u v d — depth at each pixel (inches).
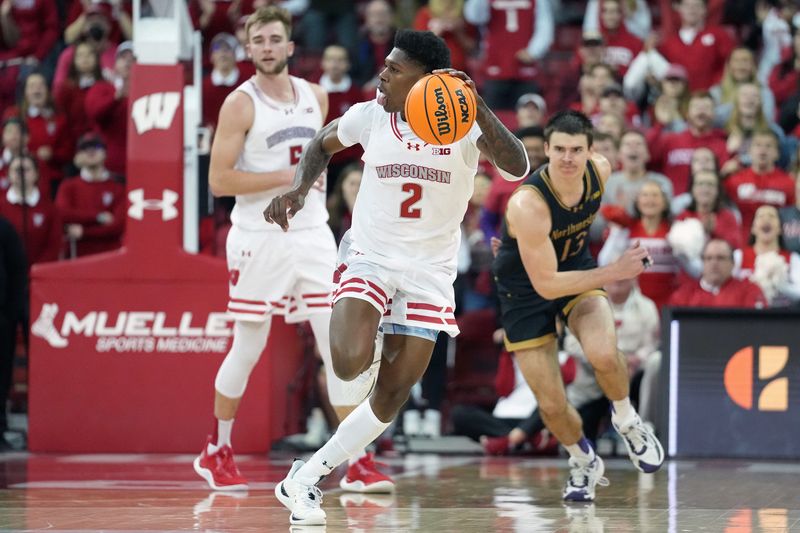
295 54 1214.9
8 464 706.2
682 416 736.3
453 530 447.2
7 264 842.8
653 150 1007.0
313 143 479.8
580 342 541.0
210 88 1090.7
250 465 703.1
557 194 526.0
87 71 1119.0
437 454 804.0
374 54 1206.3
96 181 993.5
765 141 944.9
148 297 767.1
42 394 770.8
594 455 551.8
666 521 474.6
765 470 683.4
